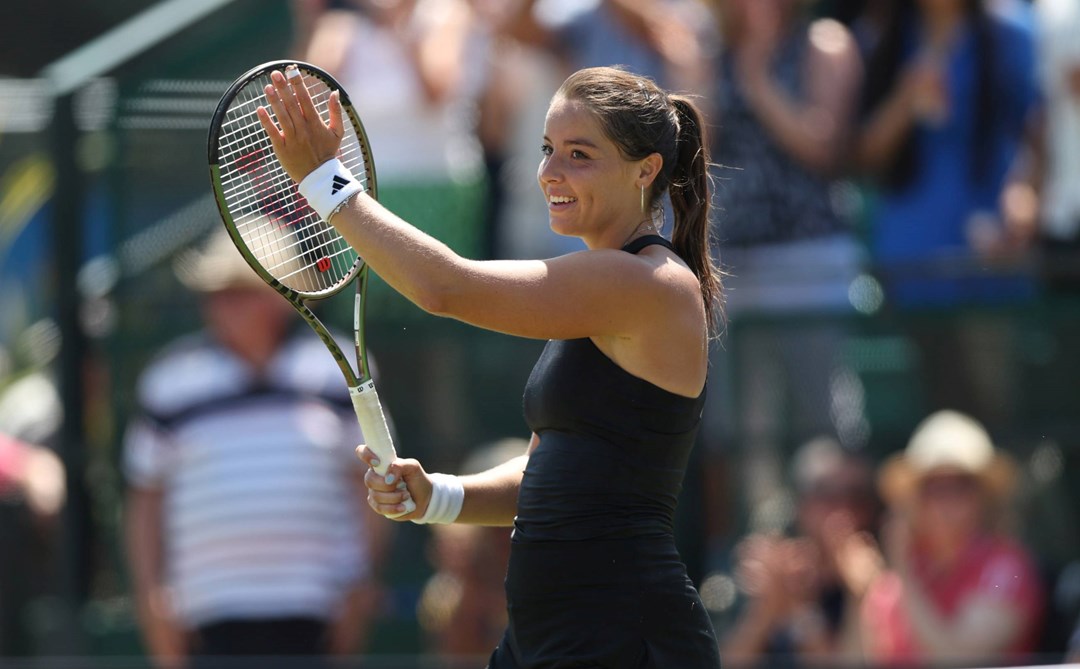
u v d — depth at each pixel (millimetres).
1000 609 20578
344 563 20984
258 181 13398
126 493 23016
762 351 22328
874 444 22016
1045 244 22484
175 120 23922
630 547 9773
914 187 22984
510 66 23516
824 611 21281
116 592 22844
